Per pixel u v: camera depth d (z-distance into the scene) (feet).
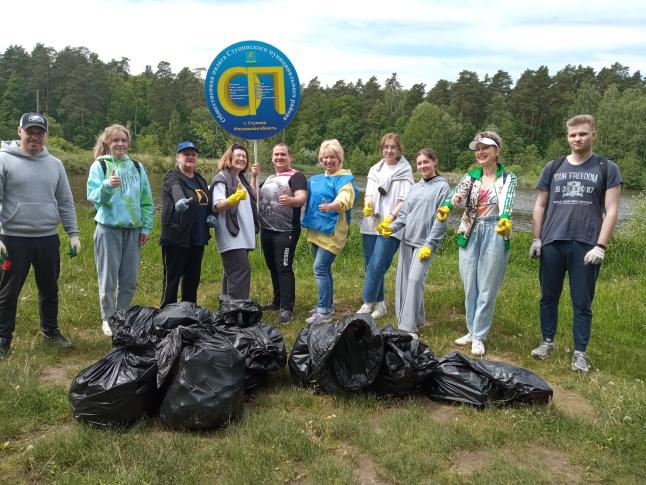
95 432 10.56
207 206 17.03
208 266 26.07
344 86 352.28
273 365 13.28
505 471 9.80
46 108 261.85
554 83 290.15
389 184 18.74
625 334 19.30
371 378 12.54
